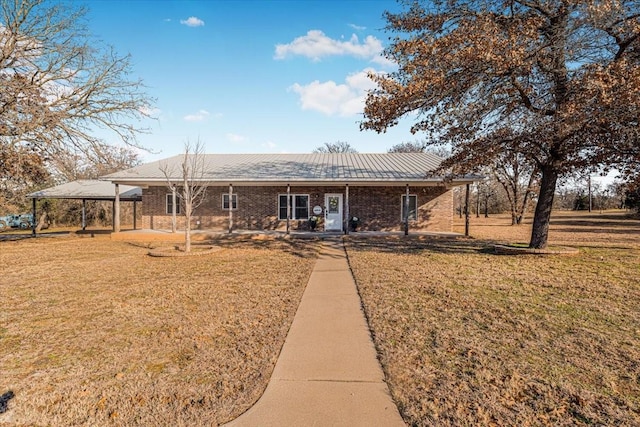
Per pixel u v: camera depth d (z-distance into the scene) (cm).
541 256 1072
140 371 375
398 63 1004
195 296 672
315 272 898
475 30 882
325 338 460
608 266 908
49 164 1603
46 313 577
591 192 4347
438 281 768
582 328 487
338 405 308
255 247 1404
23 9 1350
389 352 413
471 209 4356
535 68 983
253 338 461
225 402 315
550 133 941
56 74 1458
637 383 342
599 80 763
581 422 283
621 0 819
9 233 2317
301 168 1923
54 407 312
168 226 2028
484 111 1023
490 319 525
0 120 1307
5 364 395
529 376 356
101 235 2039
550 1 931
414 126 1066
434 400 313
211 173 1803
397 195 1923
